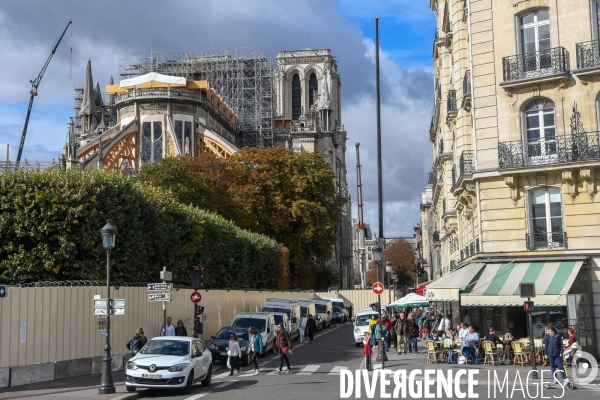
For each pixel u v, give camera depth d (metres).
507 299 31.23
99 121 162.50
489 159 35.38
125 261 41.06
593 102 33.09
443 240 66.69
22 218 36.81
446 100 52.47
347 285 160.75
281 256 76.94
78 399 22.44
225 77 146.75
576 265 32.12
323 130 147.12
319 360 38.22
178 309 42.94
